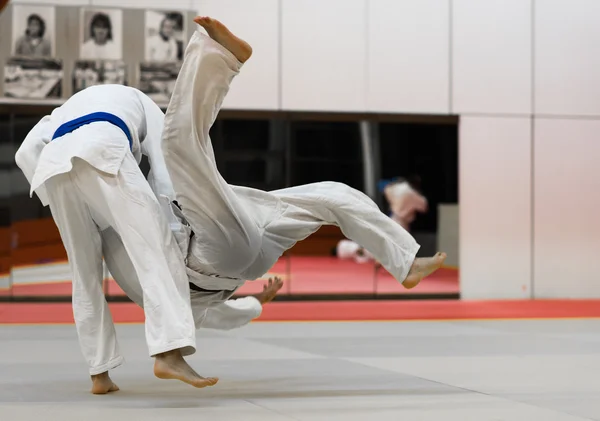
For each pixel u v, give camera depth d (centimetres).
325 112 1358
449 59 1388
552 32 1415
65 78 1280
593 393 452
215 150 1334
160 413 385
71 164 416
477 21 1395
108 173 420
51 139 439
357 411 390
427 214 1380
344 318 1059
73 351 688
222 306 510
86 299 452
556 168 1413
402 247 465
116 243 455
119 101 449
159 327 401
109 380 459
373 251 469
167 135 409
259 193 462
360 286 1345
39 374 541
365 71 1368
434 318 1063
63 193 434
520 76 1405
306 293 1328
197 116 402
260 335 838
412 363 595
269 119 1348
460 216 1385
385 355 650
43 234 1282
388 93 1373
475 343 745
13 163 1279
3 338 805
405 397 436
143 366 586
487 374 532
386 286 1352
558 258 1409
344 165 1364
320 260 1335
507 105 1401
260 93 1344
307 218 467
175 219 458
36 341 776
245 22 1333
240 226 432
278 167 1349
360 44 1366
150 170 468
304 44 1352
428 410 393
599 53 1426
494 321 1019
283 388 471
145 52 1291
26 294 1274
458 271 1380
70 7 1277
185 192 418
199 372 545
